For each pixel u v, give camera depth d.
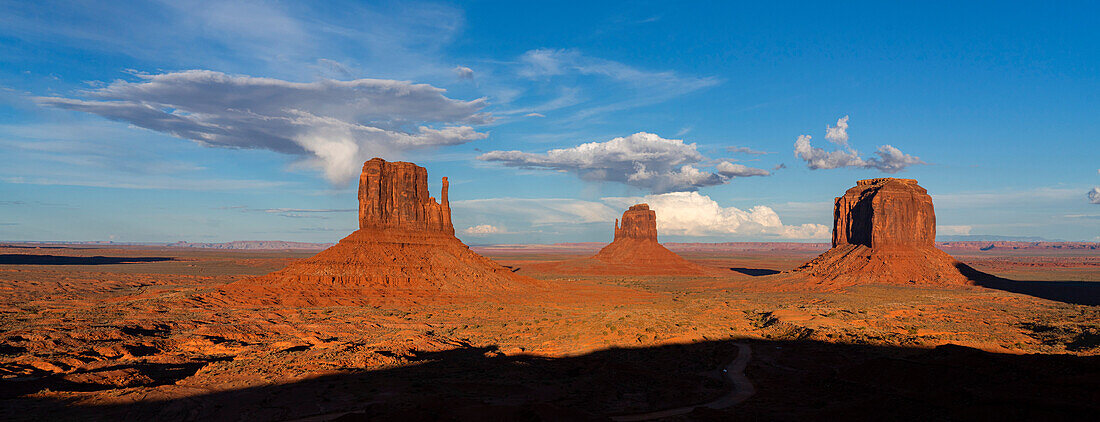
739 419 34.19
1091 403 31.52
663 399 39.97
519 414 32.22
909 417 32.66
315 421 33.94
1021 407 31.61
